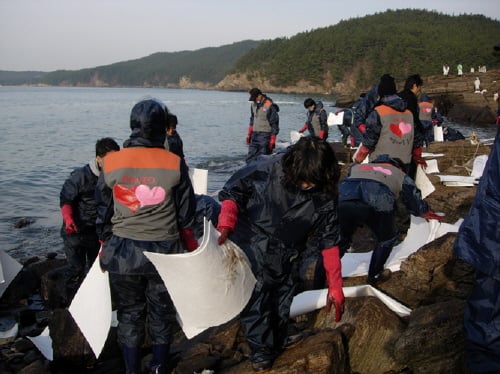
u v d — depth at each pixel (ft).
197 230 14.53
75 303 11.28
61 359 13.93
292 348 11.62
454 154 40.09
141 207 10.75
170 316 11.72
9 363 15.23
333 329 12.21
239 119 126.00
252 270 10.69
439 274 15.43
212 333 13.88
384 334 12.19
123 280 10.91
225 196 10.57
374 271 15.88
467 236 10.02
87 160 58.70
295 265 11.53
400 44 476.95
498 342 9.66
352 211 15.16
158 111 11.07
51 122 111.04
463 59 417.28
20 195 41.04
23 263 24.59
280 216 10.38
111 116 131.34
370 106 29.43
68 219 18.11
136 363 11.38
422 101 43.88
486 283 9.87
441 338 11.44
